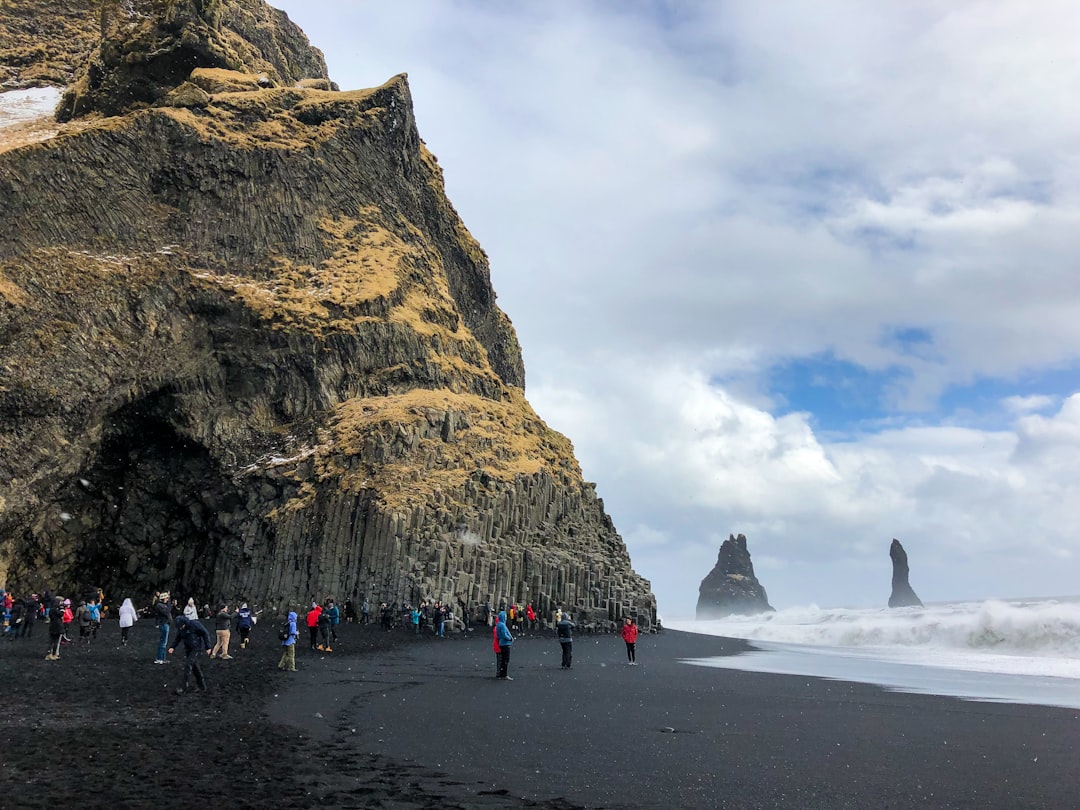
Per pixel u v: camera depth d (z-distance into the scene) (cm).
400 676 3350
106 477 7256
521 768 1686
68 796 1288
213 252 8475
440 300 9950
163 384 7406
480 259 11725
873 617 10094
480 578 6406
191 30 10575
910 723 2525
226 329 7906
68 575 6931
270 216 8969
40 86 12319
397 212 10244
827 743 2130
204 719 2100
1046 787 1652
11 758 1546
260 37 12738
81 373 6869
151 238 8169
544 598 6700
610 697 2947
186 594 7131
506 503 7081
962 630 6750
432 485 6731
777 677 4044
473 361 9781
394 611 5941
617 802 1438
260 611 6462
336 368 8138
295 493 7019
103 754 1614
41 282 7075
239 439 7612
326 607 4784
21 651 3519
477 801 1388
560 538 7581
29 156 7550
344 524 6538
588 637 6500
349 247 9381
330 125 9981
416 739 1964
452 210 11644
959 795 1577
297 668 3456
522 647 5219
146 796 1312
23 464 6388
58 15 13475
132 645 3984
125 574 7188
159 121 8594
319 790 1407
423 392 8119
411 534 6256
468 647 4941
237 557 6956
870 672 4509
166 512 7419
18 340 6675
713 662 4938
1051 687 3741
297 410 7925
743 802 1478
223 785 1410
